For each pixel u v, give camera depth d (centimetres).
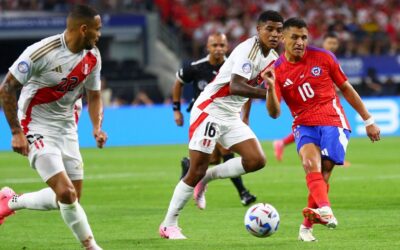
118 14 11625
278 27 3119
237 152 3372
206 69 4297
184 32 12312
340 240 3095
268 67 3044
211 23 12269
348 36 12081
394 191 4750
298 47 3055
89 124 8731
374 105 9400
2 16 11019
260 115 9244
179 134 9094
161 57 11869
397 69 11469
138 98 9969
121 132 8844
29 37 11131
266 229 2911
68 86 2752
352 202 4288
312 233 3278
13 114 2647
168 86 11688
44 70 2700
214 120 3275
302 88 3094
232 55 3234
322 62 3091
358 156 7256
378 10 13275
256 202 4366
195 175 3231
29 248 3038
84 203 4428
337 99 3145
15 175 6069
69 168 2855
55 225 3628
